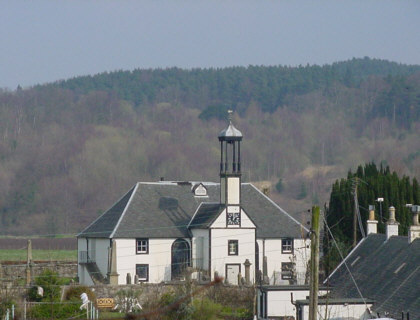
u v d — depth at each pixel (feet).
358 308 473.26
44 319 517.96
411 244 508.12
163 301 573.74
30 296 573.74
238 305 625.82
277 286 527.40
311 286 380.17
